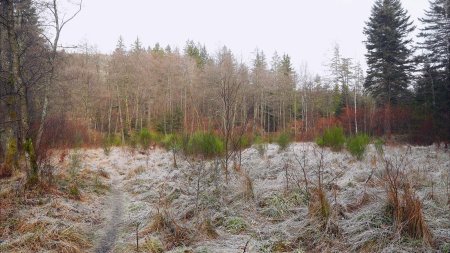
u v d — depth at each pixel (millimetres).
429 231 4777
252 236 5836
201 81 40000
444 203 6199
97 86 40938
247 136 13922
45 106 9703
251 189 7660
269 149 14516
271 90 46031
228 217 6633
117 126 45344
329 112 47281
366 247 4875
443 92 21797
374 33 32469
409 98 30438
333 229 5441
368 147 13961
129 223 6879
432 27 26578
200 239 5809
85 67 38281
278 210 6730
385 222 5270
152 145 19953
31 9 9422
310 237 5492
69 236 5805
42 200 7410
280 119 48906
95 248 5738
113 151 21047
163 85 46500
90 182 10578
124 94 42625
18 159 10109
